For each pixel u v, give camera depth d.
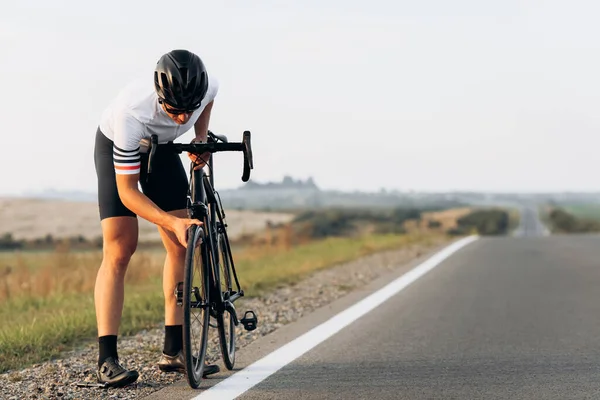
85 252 16.27
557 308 8.05
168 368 5.09
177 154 5.21
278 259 14.34
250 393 4.56
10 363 5.54
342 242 19.44
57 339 6.40
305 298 9.03
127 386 4.78
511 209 153.50
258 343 6.20
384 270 12.39
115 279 4.94
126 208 4.95
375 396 4.49
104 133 4.91
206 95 4.94
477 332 6.67
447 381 4.86
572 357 5.59
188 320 4.48
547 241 19.86
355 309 8.07
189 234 4.55
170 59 4.47
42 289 11.05
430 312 7.85
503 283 10.34
